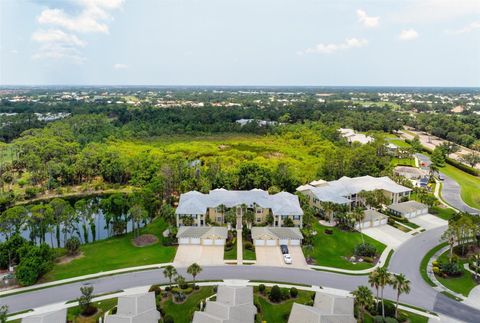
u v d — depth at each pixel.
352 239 85.81
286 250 78.12
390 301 60.62
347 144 179.12
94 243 84.81
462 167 156.88
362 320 54.41
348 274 70.06
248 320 51.81
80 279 67.38
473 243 82.50
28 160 134.75
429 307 59.28
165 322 53.06
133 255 77.50
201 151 162.25
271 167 128.50
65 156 145.12
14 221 80.00
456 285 66.38
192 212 91.06
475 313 57.88
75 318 55.25
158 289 62.50
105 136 192.12
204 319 50.47
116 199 93.12
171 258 76.00
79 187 134.00
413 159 172.50
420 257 77.25
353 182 115.31
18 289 63.72
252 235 82.69
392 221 95.56
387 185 113.56
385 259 76.19
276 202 95.00
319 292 57.78
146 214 90.06
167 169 117.88
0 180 127.69
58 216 84.62
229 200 97.00
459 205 111.69
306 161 145.25
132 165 136.75
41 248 68.12
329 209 95.75
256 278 68.00
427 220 98.75
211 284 65.56
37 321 49.31
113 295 61.78
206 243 82.44
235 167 129.62
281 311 57.56
